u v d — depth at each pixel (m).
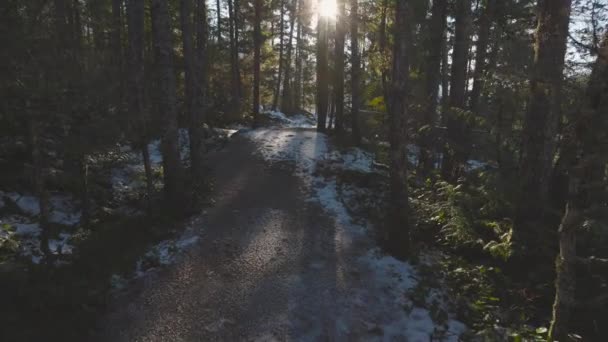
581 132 4.44
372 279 7.29
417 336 5.78
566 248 4.78
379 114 17.36
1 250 6.80
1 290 5.52
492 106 8.92
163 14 9.54
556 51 6.53
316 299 6.60
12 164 9.75
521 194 7.81
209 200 11.05
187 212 10.02
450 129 11.22
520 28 11.02
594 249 6.97
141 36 15.41
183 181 10.14
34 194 9.59
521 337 5.50
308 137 20.31
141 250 7.84
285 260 7.96
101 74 7.76
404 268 7.70
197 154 12.46
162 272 7.19
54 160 8.95
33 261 6.78
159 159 15.57
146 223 9.19
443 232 8.86
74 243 7.93
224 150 17.39
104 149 7.98
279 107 48.84
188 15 12.03
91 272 6.76
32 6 5.81
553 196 8.77
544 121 7.34
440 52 12.85
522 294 6.59
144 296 6.42
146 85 16.25
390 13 14.47
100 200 10.59
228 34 34.12
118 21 16.23
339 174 13.96
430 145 12.39
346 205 11.38
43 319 5.36
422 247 8.55
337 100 20.23
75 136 7.35
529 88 6.80
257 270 7.51
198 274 7.24
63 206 9.73
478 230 8.60
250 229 9.44
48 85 6.07
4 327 4.96
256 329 5.78
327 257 8.14
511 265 7.38
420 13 12.85
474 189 9.78
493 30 13.20
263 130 22.84
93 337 5.35
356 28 17.64
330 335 5.74
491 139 9.68
